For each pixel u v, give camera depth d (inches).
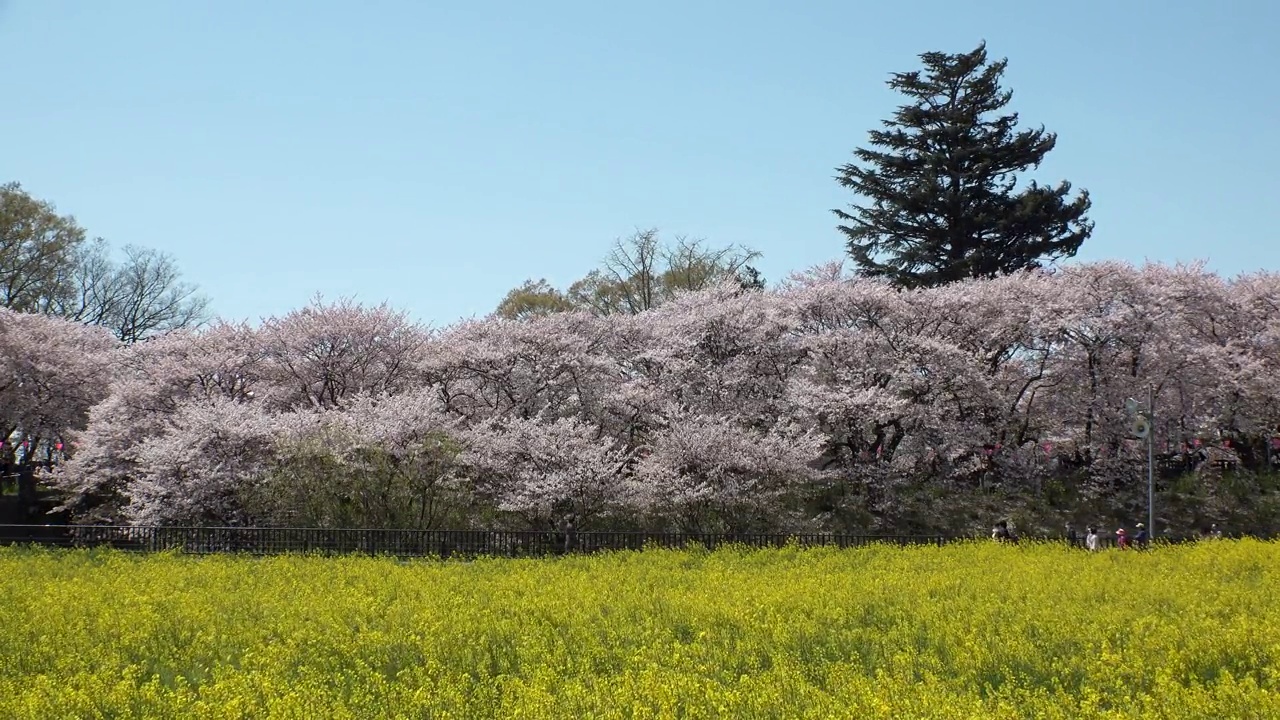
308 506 1195.3
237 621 599.5
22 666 499.2
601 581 754.2
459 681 446.3
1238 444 1617.9
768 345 1492.4
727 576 797.2
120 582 756.6
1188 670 469.1
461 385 1459.2
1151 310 1489.9
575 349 1465.3
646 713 378.3
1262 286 1641.2
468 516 1230.9
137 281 2336.4
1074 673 463.5
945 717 364.8
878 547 1034.7
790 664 470.0
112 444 1358.3
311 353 1453.0
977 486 1460.4
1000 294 1553.9
